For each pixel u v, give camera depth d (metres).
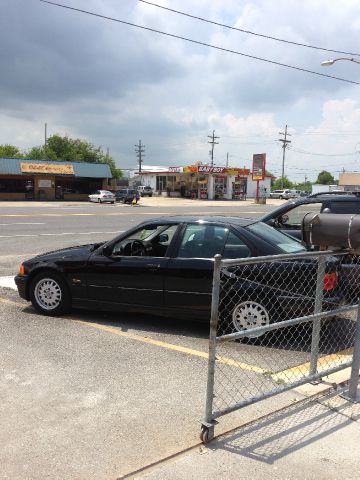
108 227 21.34
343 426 3.59
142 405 3.96
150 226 6.13
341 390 4.19
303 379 3.91
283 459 3.16
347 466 3.10
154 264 5.86
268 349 5.31
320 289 4.16
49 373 4.58
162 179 75.06
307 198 8.31
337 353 5.25
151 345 5.39
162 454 3.23
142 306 5.98
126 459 3.18
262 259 3.53
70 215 28.31
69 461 3.16
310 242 3.88
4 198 50.69
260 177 57.72
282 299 5.33
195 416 3.78
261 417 3.71
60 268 6.36
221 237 5.75
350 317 6.52
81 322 6.23
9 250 13.46
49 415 3.78
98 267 6.15
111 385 4.33
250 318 5.48
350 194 8.31
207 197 66.88
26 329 5.92
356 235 3.57
